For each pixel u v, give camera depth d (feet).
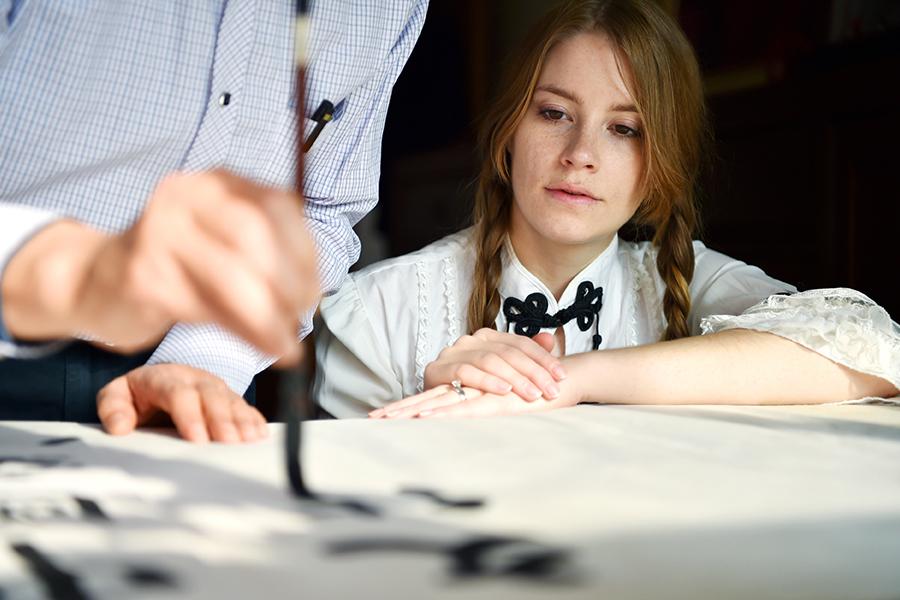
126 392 2.81
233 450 2.34
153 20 3.27
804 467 2.17
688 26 8.70
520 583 1.36
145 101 3.29
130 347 1.68
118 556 1.47
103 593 1.31
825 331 3.55
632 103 4.10
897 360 3.53
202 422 2.54
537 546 1.54
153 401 2.74
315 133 3.74
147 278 1.36
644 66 4.09
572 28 4.15
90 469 2.10
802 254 7.13
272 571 1.40
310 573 1.39
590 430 2.64
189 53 3.35
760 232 7.54
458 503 1.81
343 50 3.70
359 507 1.77
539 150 4.14
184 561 1.45
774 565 1.47
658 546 1.55
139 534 1.59
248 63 3.52
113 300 1.54
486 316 4.44
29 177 3.23
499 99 4.48
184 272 1.35
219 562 1.45
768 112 7.36
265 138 3.64
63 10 3.08
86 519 1.68
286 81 3.61
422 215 13.26
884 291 6.43
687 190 4.51
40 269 1.60
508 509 1.76
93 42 3.17
